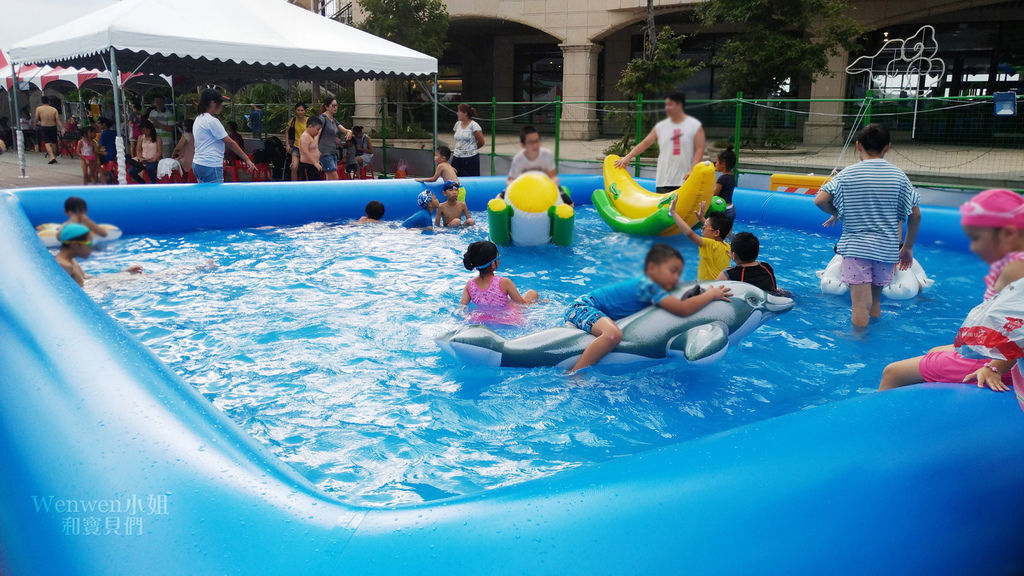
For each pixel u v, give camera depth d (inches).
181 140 451.2
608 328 146.9
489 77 1047.0
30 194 296.0
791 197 359.3
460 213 340.5
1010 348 81.4
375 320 187.3
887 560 69.7
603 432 125.4
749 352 166.9
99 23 362.0
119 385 92.7
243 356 160.6
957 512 75.3
